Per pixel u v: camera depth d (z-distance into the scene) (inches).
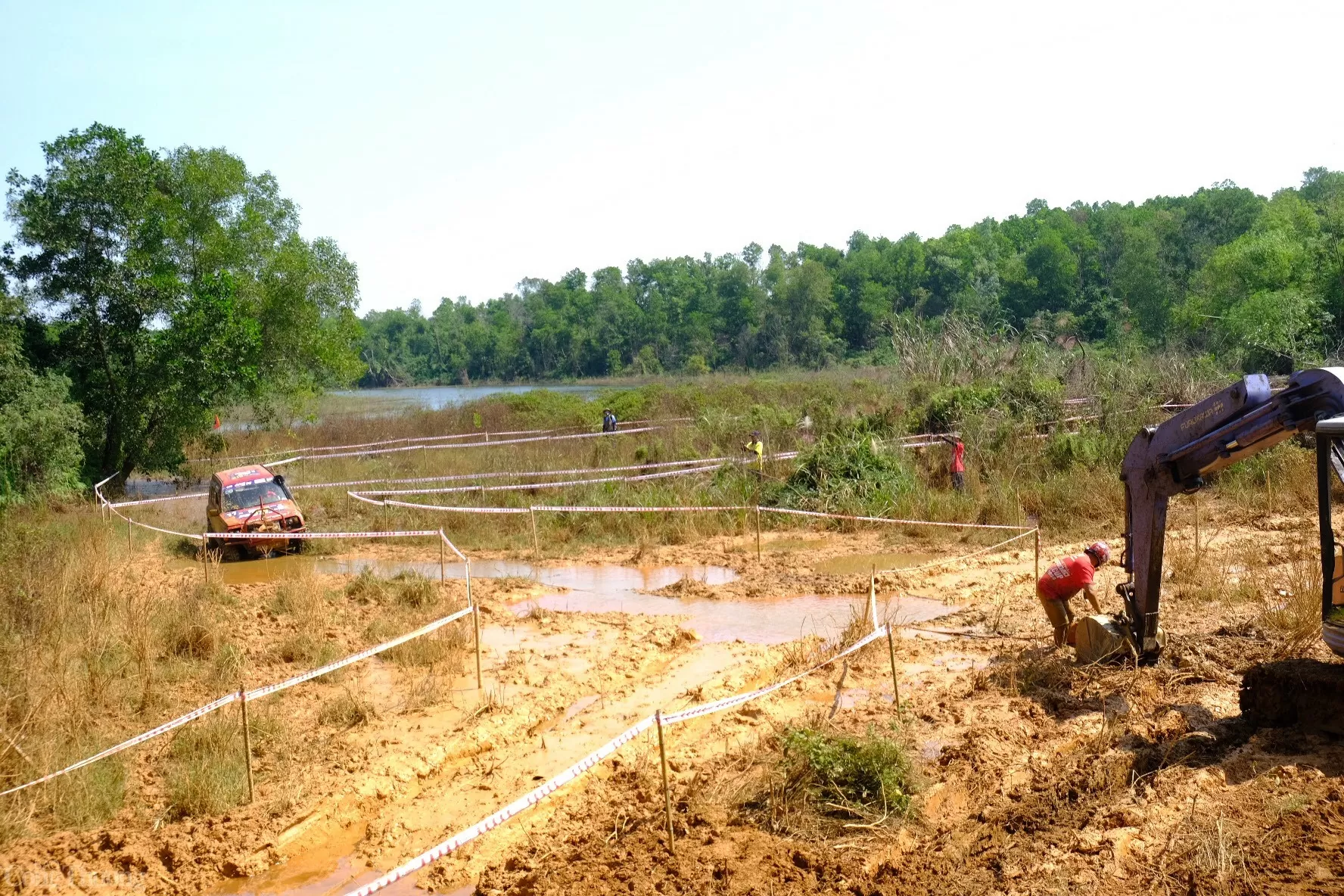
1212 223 3070.9
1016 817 275.9
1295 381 311.4
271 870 272.4
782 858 258.2
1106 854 252.5
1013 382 976.9
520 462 1019.9
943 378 1159.0
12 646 413.1
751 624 487.5
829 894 241.0
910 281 3668.8
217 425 1368.1
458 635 452.8
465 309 6013.8
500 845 277.9
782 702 374.0
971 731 332.2
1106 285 3134.8
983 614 474.3
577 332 4591.5
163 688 394.6
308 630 461.4
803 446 900.6
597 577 602.2
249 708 374.3
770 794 289.1
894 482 760.3
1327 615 308.0
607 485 835.4
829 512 731.4
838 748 296.0
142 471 1187.3
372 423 1558.8
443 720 364.8
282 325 1250.0
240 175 1222.9
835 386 1632.6
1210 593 472.4
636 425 1328.7
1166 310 2615.7
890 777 285.1
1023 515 687.1
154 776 321.4
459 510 762.8
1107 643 386.0
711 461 877.8
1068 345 2765.7
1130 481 377.4
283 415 1654.8
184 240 1174.3
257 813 295.1
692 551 660.1
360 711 365.4
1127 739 325.7
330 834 290.8
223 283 1109.1
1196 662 383.9
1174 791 285.1
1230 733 326.3
